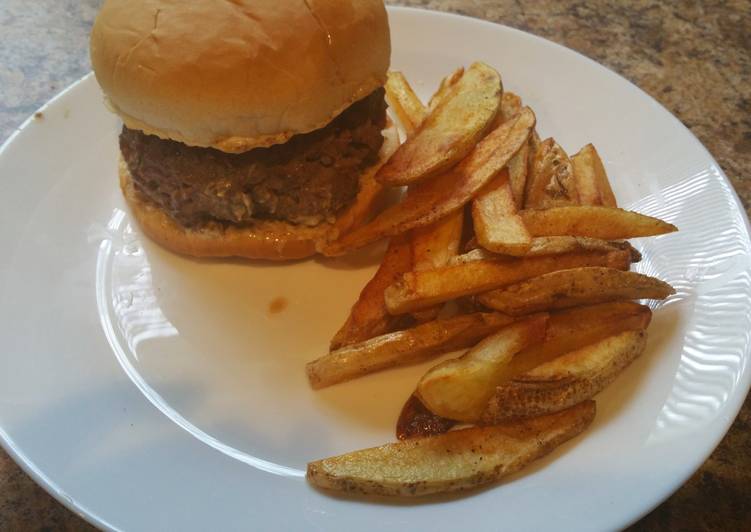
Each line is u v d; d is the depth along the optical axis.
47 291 0.26
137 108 0.23
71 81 0.35
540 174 0.26
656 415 0.21
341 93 0.24
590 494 0.20
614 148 0.30
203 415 0.23
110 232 0.28
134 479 0.21
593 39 0.38
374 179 0.26
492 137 0.26
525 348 0.22
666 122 0.29
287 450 0.22
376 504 0.20
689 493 0.22
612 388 0.23
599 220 0.24
